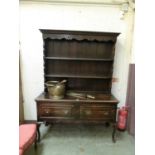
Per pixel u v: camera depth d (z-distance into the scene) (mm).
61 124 3236
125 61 3113
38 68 3137
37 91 3211
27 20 2994
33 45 3066
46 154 2285
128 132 3012
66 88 3064
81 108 2562
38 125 2576
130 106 2969
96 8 2979
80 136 2809
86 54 3016
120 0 2889
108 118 2598
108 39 2748
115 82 3195
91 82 3098
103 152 2361
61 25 3020
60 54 3020
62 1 2916
